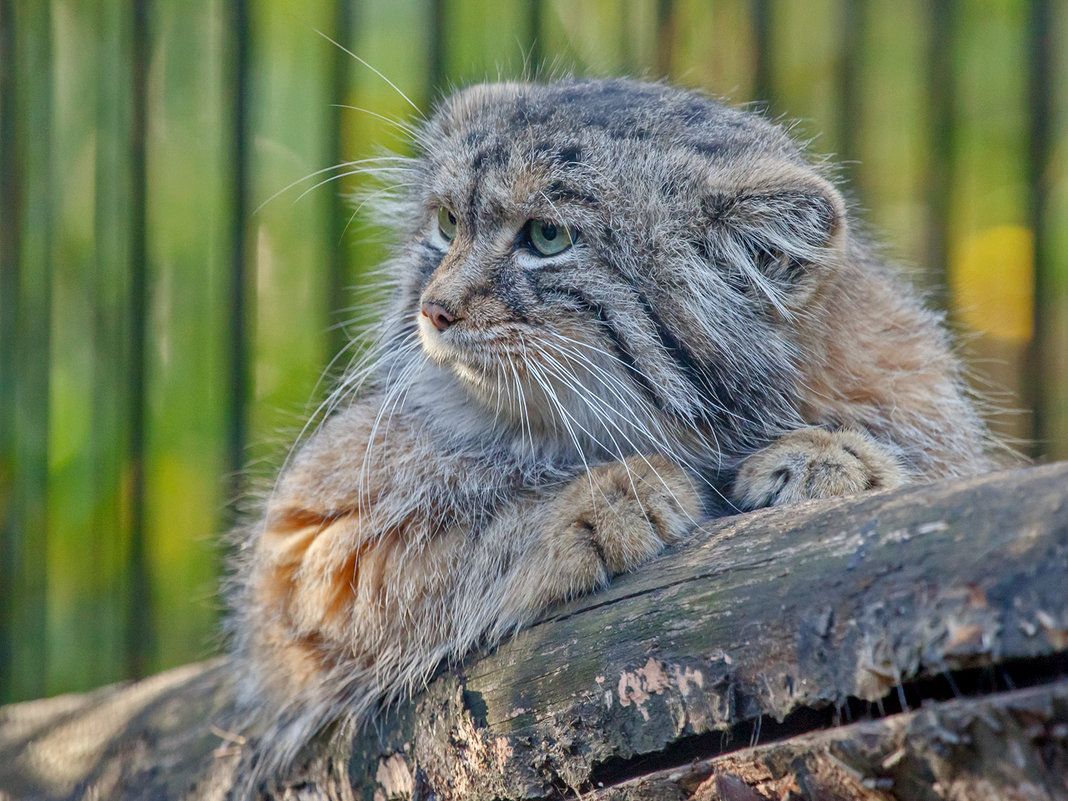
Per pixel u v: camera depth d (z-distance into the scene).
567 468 5.72
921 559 3.46
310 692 5.58
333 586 5.46
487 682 4.57
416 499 5.57
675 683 3.95
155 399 9.81
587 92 5.93
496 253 5.43
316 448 6.05
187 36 10.20
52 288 9.38
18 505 9.11
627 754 4.07
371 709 5.22
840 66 9.76
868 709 3.48
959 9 10.18
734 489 5.14
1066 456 10.04
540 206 5.32
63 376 10.04
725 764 3.76
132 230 8.70
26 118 9.10
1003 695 3.12
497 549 5.18
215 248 10.10
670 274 5.38
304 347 10.47
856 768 3.38
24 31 9.04
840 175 7.36
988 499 3.47
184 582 10.10
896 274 6.73
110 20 9.66
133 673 8.87
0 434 9.08
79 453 10.09
